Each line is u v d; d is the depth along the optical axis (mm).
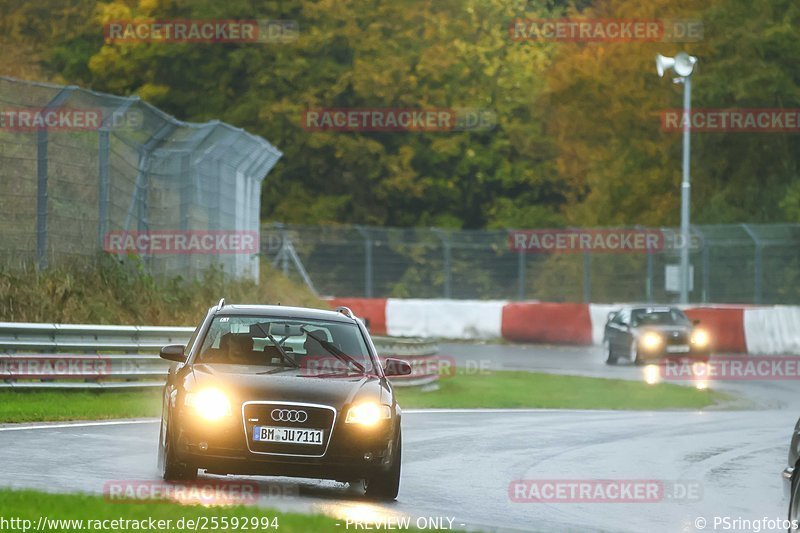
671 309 149875
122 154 109875
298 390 48344
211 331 52656
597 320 173250
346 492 51719
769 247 191875
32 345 84812
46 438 65000
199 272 116375
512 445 73250
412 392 107188
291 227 193250
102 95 102125
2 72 184375
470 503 51031
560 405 104875
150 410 81938
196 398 47938
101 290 102250
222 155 118875
